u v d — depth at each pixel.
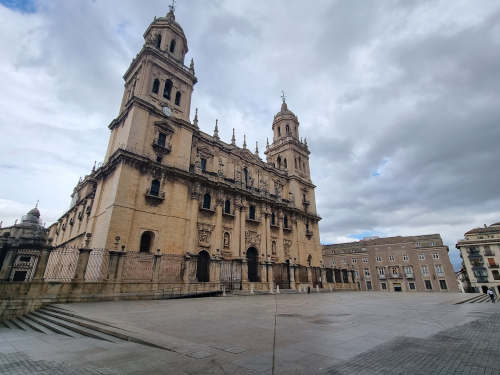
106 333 9.84
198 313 14.27
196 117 40.88
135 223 28.58
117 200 27.52
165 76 37.38
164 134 34.84
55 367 6.48
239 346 7.42
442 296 30.52
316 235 56.25
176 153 35.31
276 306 17.95
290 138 59.03
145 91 34.19
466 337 8.34
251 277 40.97
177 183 33.72
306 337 8.46
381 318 12.46
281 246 46.41
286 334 8.94
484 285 62.97
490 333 8.94
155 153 32.94
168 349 7.29
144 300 22.86
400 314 13.95
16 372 6.30
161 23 40.56
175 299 24.36
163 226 30.86
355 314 13.91
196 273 32.12
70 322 12.54
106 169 31.75
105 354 7.27
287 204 51.75
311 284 46.91
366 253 79.94
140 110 32.56
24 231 54.34
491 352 6.61
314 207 58.19
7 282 17.20
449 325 10.54
